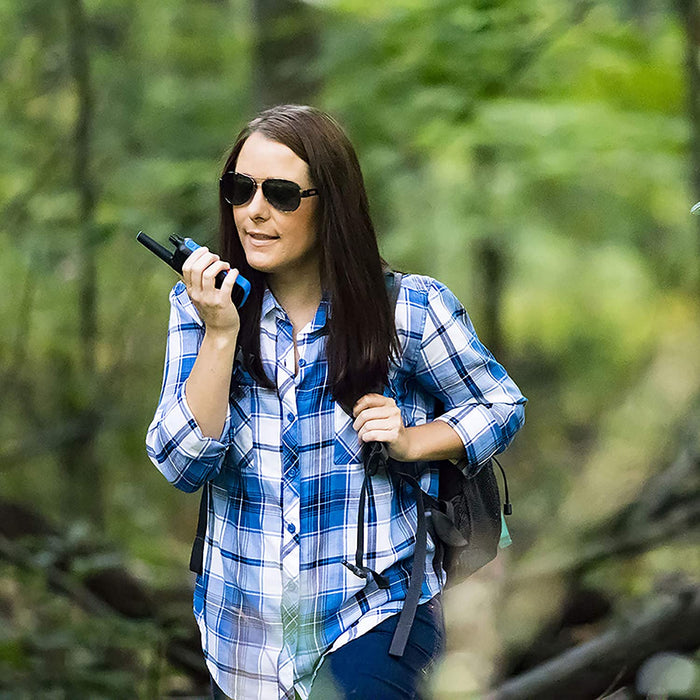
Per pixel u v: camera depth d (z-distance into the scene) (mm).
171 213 12320
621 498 7383
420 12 11133
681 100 13867
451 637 4492
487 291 21875
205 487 4621
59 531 9578
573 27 12391
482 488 4715
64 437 14852
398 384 4625
